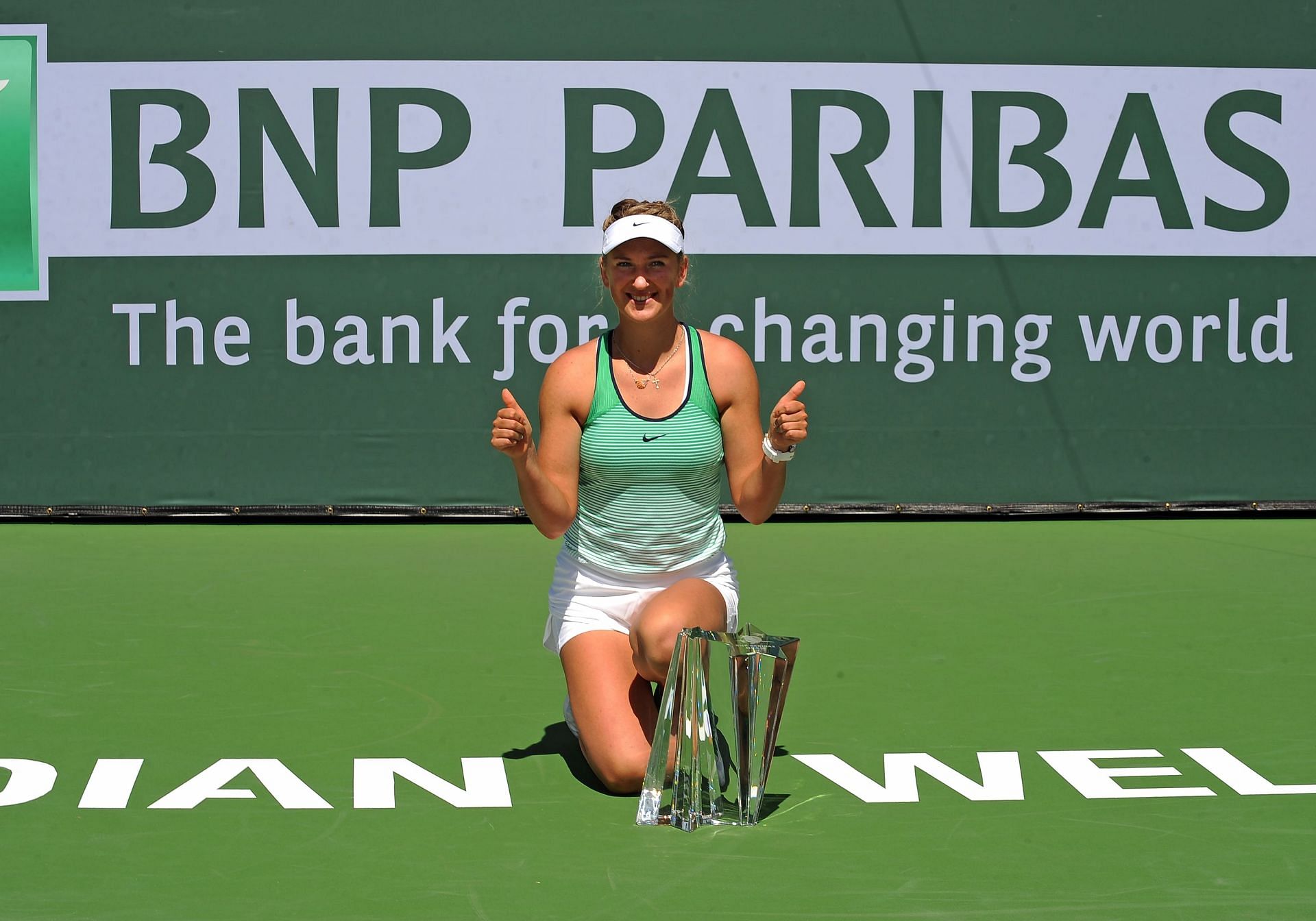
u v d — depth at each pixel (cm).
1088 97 1338
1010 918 480
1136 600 1004
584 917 480
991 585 1059
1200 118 1345
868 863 530
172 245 1317
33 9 1298
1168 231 1352
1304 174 1355
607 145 1320
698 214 1326
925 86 1329
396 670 807
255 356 1328
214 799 597
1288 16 1344
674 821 567
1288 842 551
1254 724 709
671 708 574
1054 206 1344
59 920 477
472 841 552
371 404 1334
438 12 1306
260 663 822
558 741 681
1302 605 990
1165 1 1335
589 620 636
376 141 1313
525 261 1327
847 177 1329
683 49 1316
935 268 1340
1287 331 1366
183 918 479
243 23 1302
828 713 725
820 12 1318
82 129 1307
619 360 626
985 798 603
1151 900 496
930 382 1350
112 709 728
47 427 1328
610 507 628
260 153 1312
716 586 638
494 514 1341
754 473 626
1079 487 1366
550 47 1312
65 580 1062
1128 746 673
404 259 1323
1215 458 1370
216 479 1337
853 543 1240
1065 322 1352
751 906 490
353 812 583
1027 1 1328
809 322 1338
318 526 1326
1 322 1318
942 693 763
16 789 609
